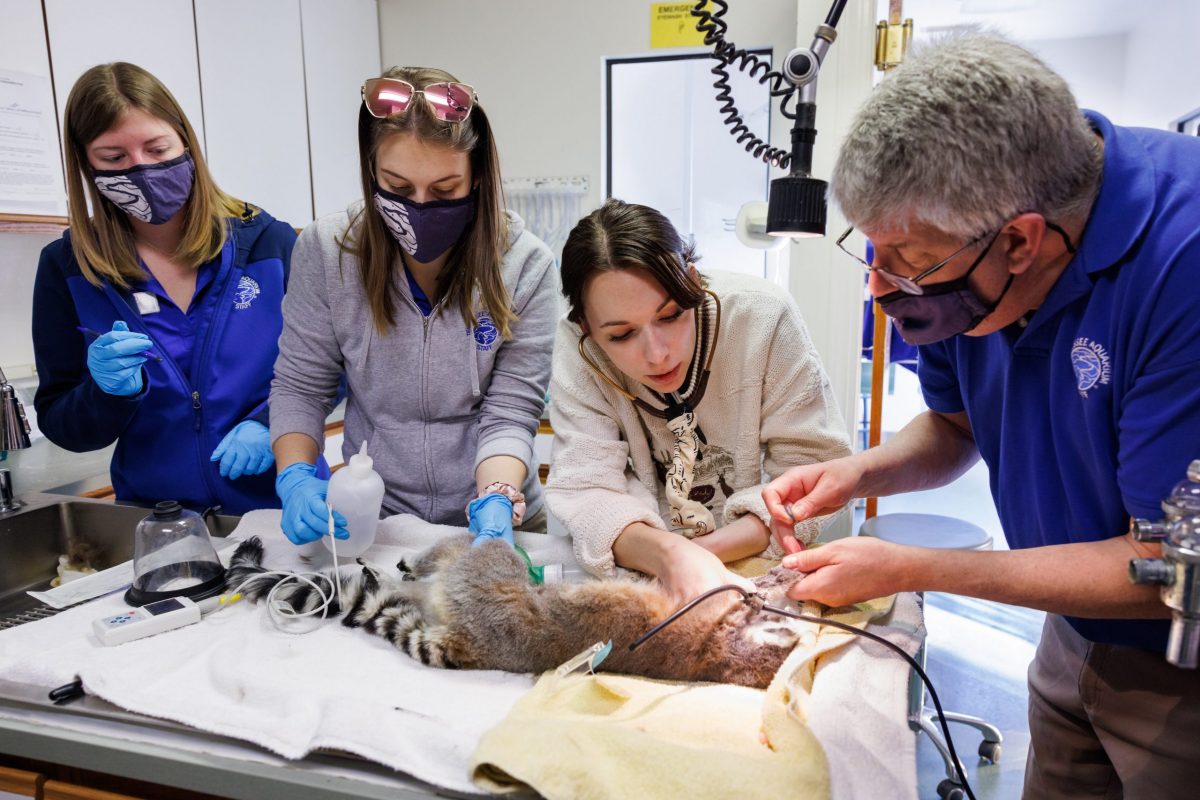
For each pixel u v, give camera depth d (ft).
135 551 3.76
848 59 7.50
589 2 10.21
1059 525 3.12
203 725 2.57
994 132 2.30
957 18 16.79
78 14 6.70
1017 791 6.54
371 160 4.23
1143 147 2.65
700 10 3.39
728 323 3.89
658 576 3.39
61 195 6.74
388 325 4.66
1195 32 15.05
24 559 4.70
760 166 10.86
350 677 2.88
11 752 2.72
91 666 2.91
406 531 4.31
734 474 4.21
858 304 8.21
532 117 10.73
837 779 2.19
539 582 3.33
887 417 20.86
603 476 3.97
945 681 8.43
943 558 2.78
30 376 7.54
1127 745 3.26
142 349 4.58
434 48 10.87
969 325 2.82
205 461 5.24
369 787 2.34
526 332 4.92
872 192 2.47
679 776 2.14
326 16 9.76
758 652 2.80
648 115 10.97
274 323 5.34
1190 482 2.16
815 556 2.95
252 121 8.66
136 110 4.52
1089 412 2.73
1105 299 2.61
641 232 3.26
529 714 2.48
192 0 7.80
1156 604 2.44
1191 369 2.34
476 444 4.97
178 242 5.10
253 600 3.51
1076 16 17.34
